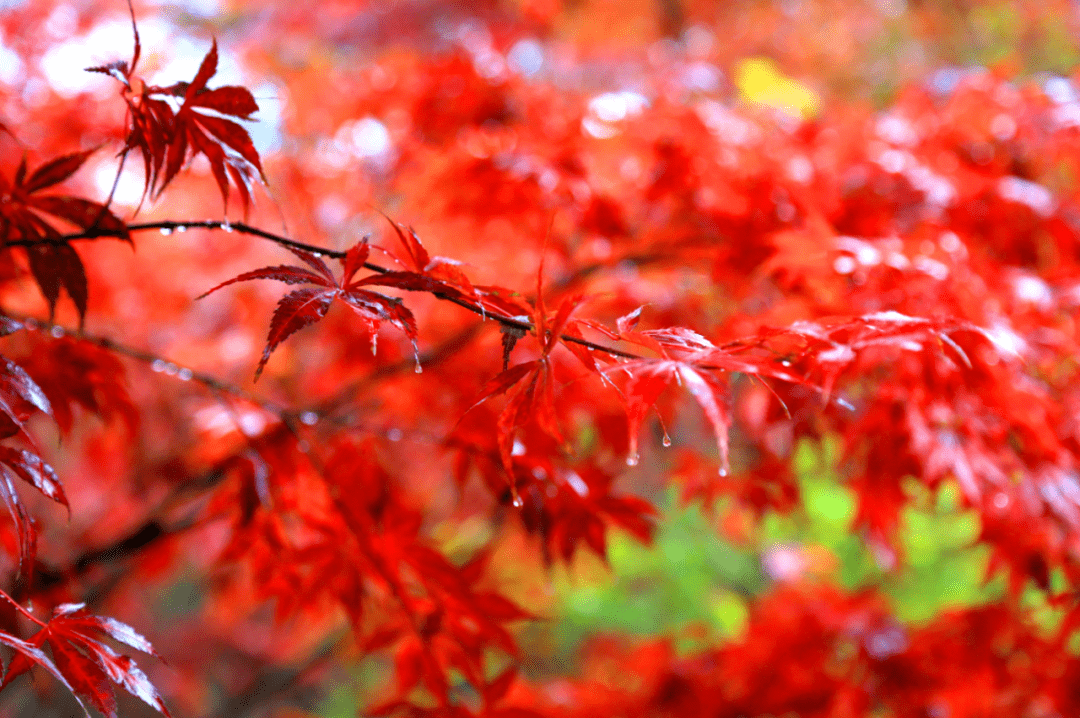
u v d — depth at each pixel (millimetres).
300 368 4371
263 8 7430
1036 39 8086
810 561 6598
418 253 1515
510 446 1327
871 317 1572
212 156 1610
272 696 6406
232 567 4340
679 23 8477
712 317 3264
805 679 3684
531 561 5152
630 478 5836
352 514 2348
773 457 3379
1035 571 2553
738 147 3186
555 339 1300
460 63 3576
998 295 2566
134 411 2502
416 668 2545
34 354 2285
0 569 2633
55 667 1236
